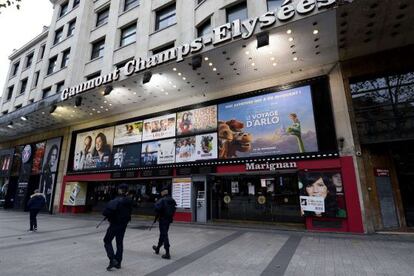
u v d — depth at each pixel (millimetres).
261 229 9766
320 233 8734
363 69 9844
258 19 8750
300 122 10453
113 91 13375
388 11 7551
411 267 4957
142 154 14875
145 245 7176
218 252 6312
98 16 20891
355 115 9648
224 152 11961
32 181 21016
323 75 10469
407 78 9242
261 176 11578
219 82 12211
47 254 6148
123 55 16938
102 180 16391
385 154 9609
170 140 13961
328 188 9250
